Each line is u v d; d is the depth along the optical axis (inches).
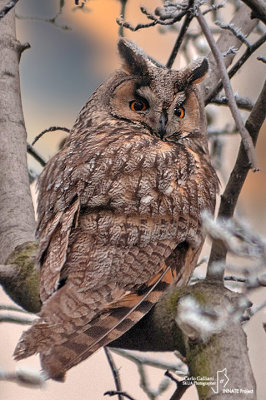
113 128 386.9
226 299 262.4
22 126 409.1
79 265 297.0
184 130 396.2
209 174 359.3
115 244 305.4
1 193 385.4
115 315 284.2
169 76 398.9
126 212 313.4
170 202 325.4
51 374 252.1
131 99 396.8
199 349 249.6
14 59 424.5
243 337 249.1
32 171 454.0
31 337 261.3
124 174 323.0
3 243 364.2
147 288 303.3
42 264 308.5
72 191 319.6
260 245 210.2
